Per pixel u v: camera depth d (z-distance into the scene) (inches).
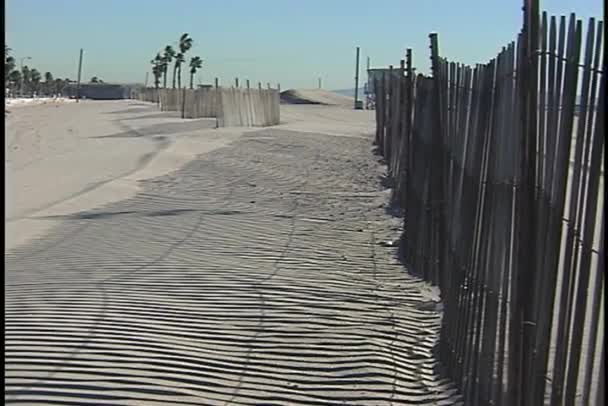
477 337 296.8
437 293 459.8
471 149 318.3
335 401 315.3
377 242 636.7
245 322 405.4
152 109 4010.8
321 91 6333.7
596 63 201.6
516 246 248.8
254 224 703.1
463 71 346.6
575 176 212.4
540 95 232.8
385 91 1246.9
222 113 2226.9
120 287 472.1
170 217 741.3
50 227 700.7
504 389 264.7
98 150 1590.8
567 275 216.8
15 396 304.0
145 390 313.6
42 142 2055.9
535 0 234.2
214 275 506.3
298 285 482.9
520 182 241.8
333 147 1541.6
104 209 804.6
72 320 399.2
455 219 348.8
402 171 771.4
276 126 2357.3
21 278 500.7
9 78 6609.3
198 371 336.2
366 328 402.3
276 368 345.7
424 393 326.6
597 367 240.5
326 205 837.8
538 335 229.9
